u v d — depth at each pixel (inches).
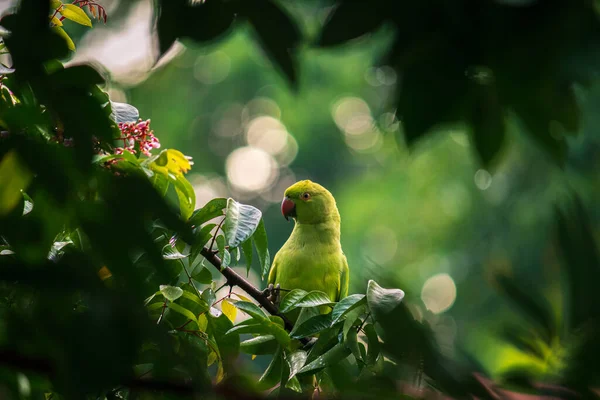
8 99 119.6
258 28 78.7
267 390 181.2
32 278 62.4
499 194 856.3
